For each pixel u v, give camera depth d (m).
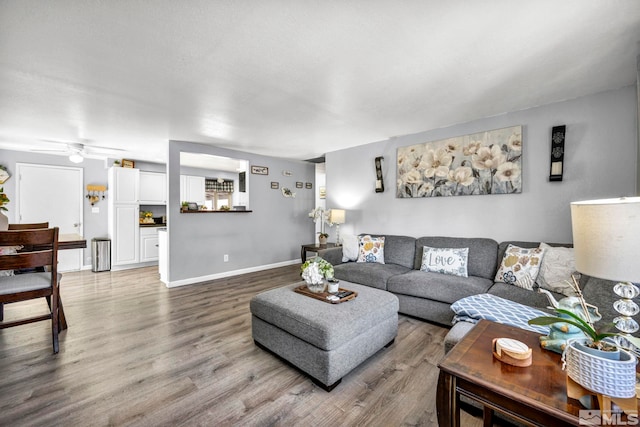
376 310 2.01
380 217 4.09
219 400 1.58
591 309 1.09
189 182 6.43
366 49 1.75
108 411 1.48
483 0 1.33
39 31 1.52
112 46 1.69
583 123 2.51
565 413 0.72
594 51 1.78
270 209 5.26
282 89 2.32
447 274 2.89
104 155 4.97
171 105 2.65
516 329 1.25
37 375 1.80
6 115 2.86
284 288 2.44
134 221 5.31
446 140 3.36
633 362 0.73
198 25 1.50
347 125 3.33
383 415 1.47
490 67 1.98
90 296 3.52
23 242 1.95
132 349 2.16
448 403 0.95
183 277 4.08
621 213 0.85
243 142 4.17
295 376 1.82
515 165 2.86
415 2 1.34
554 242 2.67
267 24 1.50
